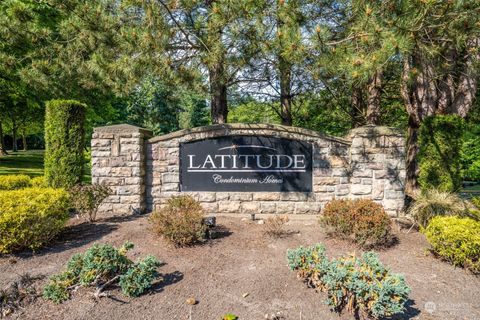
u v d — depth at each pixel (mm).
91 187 5316
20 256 3896
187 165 6109
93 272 2977
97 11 5527
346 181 5906
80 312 2760
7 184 6676
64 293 2934
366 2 4199
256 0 4301
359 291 2574
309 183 5969
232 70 5711
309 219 5828
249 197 6016
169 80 4844
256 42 4793
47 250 4098
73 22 5805
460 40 4293
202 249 4180
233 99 10172
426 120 6477
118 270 3186
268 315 2771
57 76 7246
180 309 2857
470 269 3623
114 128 5992
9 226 3771
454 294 3160
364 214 4371
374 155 5762
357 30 4375
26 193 4480
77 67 6738
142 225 5168
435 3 3754
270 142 5984
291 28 4371
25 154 25453
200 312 2820
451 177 6219
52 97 9289
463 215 4797
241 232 4938
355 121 9414
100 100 11195
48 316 2707
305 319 2732
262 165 6000
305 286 3213
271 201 6004
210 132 6039
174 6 4633
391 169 5746
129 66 4828
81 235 4699
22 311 2764
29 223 3928
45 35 6766
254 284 3277
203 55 5000
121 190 6000
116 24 5691
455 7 3807
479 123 10992
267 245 4375
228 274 3500
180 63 5078
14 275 3389
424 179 6426
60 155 6391
